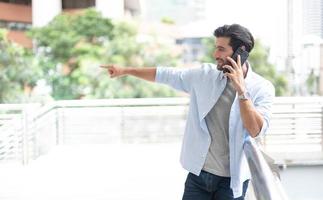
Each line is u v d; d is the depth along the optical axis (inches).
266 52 657.0
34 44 684.7
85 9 741.9
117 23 673.6
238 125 99.0
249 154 87.1
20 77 627.8
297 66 677.9
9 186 235.9
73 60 652.7
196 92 103.3
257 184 74.4
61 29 664.4
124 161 291.7
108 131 366.9
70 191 226.8
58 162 291.1
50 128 337.7
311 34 660.1
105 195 220.2
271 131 306.8
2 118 290.4
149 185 236.2
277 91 634.2
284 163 249.4
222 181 105.3
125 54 647.8
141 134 371.2
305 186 245.0
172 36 765.9
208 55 672.4
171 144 351.6
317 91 681.6
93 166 279.6
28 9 848.9
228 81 100.4
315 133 309.1
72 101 342.3
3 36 651.5
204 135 103.3
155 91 622.8
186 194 109.1
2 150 289.7
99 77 628.4
